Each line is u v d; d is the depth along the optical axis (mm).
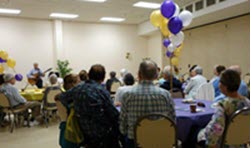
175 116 2312
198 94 4363
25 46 9156
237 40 7285
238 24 7211
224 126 1906
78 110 2488
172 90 4051
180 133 2518
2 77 4812
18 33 9047
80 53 10062
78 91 2508
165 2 3916
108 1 7012
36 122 5422
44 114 5246
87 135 2502
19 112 4965
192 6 7320
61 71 9055
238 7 6078
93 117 2461
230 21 7480
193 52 9109
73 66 9945
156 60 10695
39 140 4191
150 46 11117
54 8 7754
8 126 5121
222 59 7875
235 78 1910
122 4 7367
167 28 4098
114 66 10664
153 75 2225
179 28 3867
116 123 2572
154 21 4438
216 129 1871
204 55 8602
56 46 9500
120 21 10203
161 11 3961
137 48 11078
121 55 10781
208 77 8461
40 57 9398
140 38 11109
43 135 4477
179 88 4250
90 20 9875
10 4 7176
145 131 2088
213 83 4199
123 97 2287
